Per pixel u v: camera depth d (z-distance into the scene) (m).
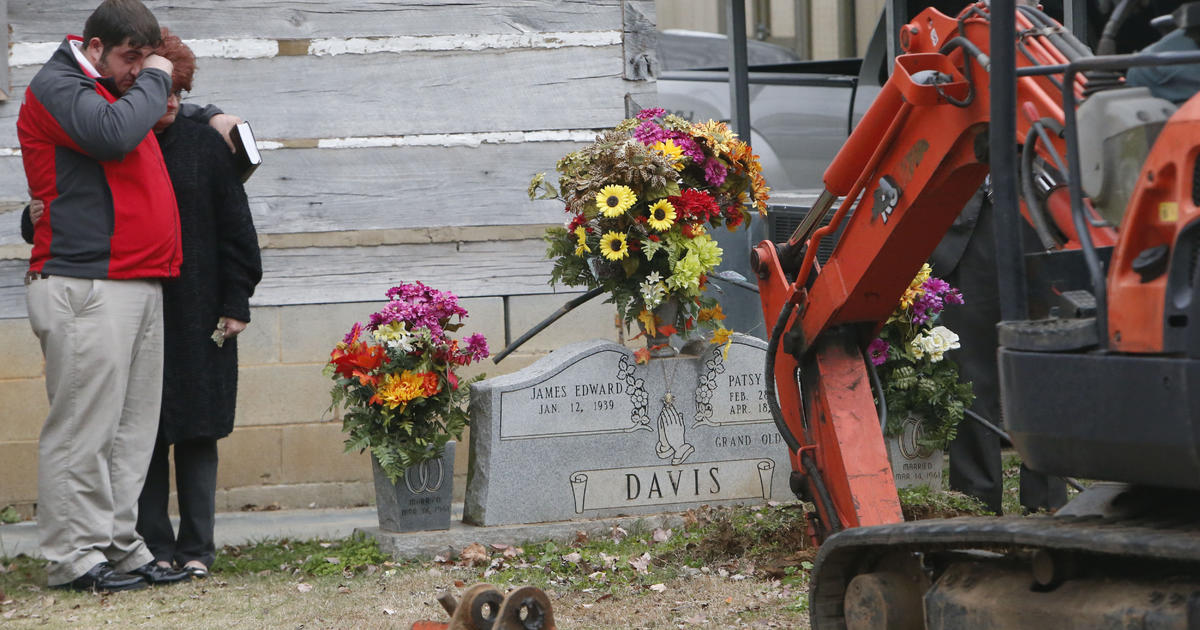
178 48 8.16
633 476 9.05
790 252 7.03
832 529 6.72
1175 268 3.79
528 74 10.99
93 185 7.66
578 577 7.78
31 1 10.34
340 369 8.59
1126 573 4.27
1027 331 4.28
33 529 9.88
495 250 10.95
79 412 7.66
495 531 8.66
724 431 9.23
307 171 10.74
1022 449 4.38
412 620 6.89
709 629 6.50
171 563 8.39
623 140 8.93
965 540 4.46
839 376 6.80
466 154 10.93
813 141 12.48
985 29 5.45
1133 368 3.90
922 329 9.12
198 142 8.20
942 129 5.69
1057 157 4.62
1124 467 4.00
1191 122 3.73
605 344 9.04
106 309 7.66
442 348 8.65
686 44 14.41
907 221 6.05
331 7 10.75
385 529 8.75
